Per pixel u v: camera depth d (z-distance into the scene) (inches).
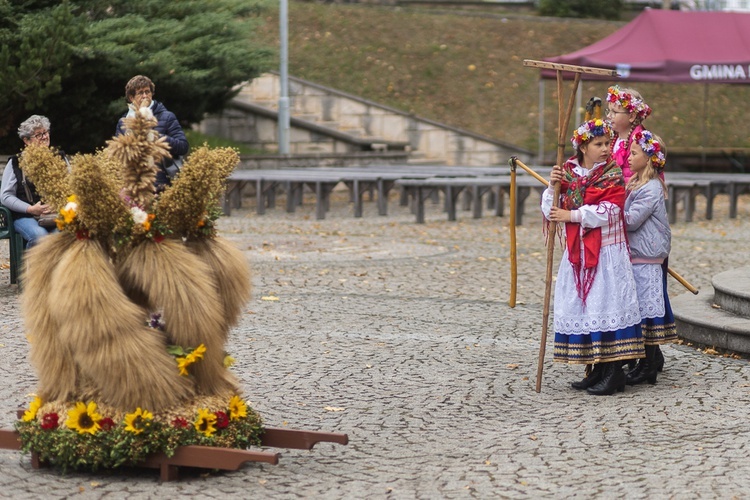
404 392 315.3
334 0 1530.5
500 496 221.5
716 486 226.7
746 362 355.9
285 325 413.1
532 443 261.7
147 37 841.5
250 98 1242.6
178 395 229.3
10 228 473.1
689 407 296.8
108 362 221.0
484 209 938.1
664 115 1369.3
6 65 756.6
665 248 323.3
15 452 251.6
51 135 871.7
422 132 1259.8
